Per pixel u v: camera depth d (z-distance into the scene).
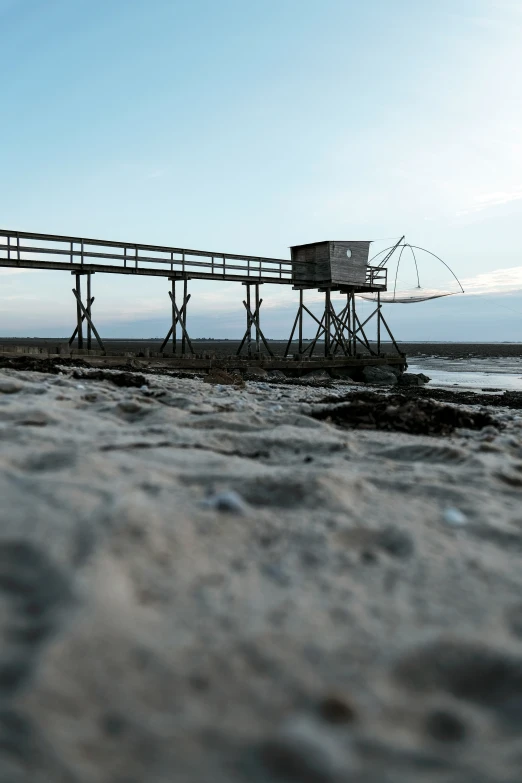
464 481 3.14
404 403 6.49
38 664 1.21
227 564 1.85
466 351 95.12
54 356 17.05
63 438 3.46
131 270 19.89
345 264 26.55
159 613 1.51
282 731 1.10
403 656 1.40
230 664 1.32
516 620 1.63
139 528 1.92
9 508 2.05
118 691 1.19
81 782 0.95
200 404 5.87
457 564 1.98
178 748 1.06
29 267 17.61
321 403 7.24
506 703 1.31
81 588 1.51
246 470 2.96
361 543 2.15
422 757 1.09
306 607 1.61
